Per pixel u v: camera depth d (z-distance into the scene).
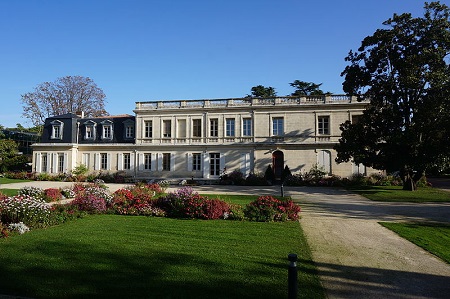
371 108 26.28
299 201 18.66
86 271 6.52
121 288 5.70
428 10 24.33
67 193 19.72
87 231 10.23
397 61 24.38
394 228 11.18
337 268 7.06
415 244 9.16
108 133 39.53
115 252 7.84
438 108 22.59
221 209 12.94
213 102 36.09
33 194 17.56
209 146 35.50
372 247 8.80
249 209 12.67
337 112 32.84
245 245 8.65
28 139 54.81
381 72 26.34
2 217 10.56
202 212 12.77
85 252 7.82
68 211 12.94
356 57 27.08
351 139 25.58
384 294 5.78
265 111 34.50
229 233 10.09
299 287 5.88
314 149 33.06
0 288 5.72
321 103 33.16
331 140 32.81
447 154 22.44
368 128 25.44
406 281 6.39
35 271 6.50
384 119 25.09
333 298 5.59
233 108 35.22
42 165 39.81
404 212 15.02
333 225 11.71
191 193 14.21
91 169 38.84
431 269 7.11
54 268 6.67
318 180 30.66
